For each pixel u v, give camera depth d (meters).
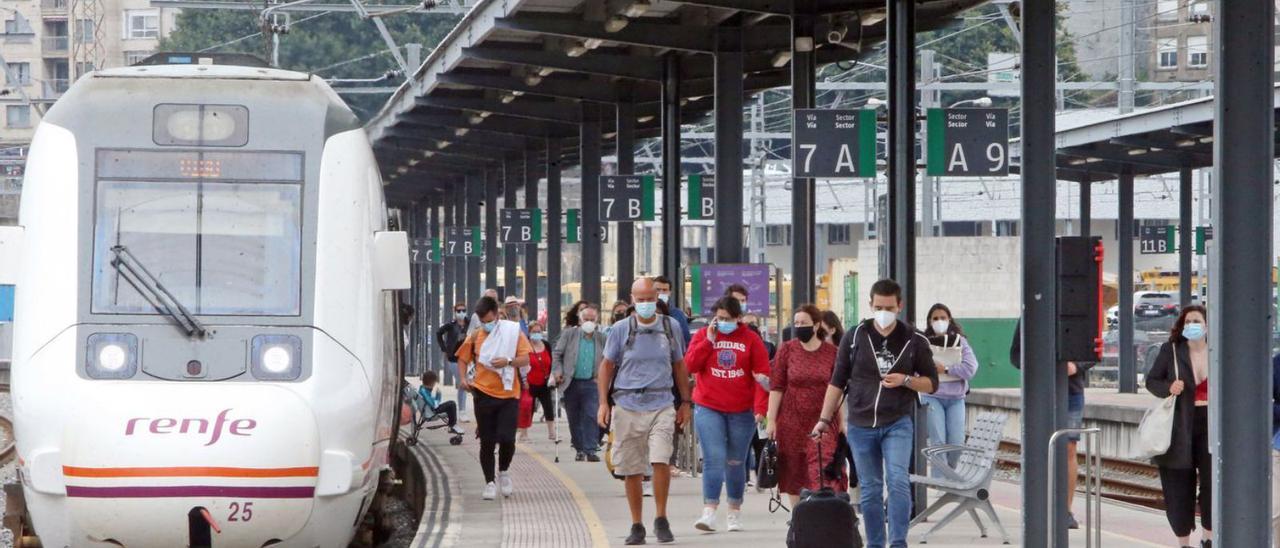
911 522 28.44
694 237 199.12
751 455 38.28
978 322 68.88
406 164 117.25
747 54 58.16
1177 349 25.75
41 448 24.53
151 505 23.78
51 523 24.59
